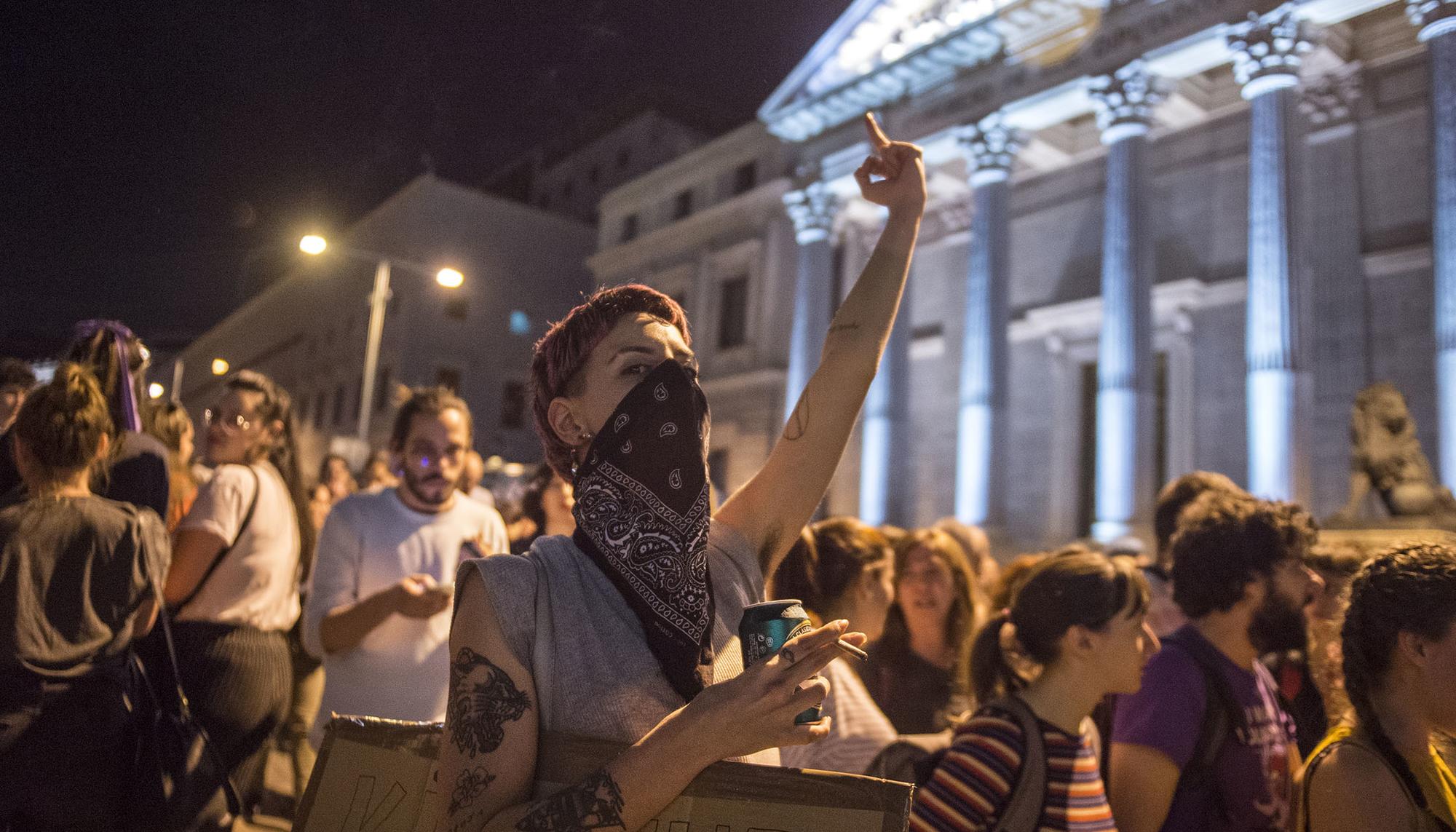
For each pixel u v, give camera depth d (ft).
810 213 79.46
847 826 4.27
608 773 4.21
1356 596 7.63
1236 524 10.35
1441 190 46.37
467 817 4.35
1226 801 9.64
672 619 4.71
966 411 63.21
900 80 72.43
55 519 9.36
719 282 91.97
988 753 8.87
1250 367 50.01
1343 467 58.75
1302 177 62.85
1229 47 53.62
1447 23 47.01
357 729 5.90
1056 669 9.31
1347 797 7.09
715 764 4.49
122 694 9.62
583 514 4.95
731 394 88.33
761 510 5.90
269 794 21.65
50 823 8.96
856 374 6.21
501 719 4.48
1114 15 59.41
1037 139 73.10
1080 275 75.15
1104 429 54.85
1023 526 75.31
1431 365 56.34
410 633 12.79
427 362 112.06
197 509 12.00
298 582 13.21
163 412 15.74
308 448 139.03
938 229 85.05
